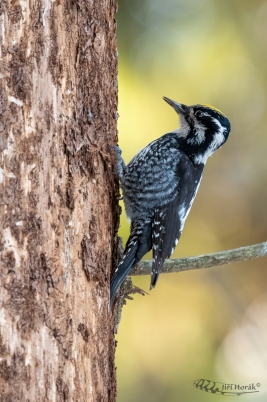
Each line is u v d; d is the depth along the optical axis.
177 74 14.61
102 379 7.40
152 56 14.34
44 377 6.42
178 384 13.89
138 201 10.00
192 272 15.35
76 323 6.98
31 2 6.85
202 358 14.30
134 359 14.09
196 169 10.86
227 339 14.84
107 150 8.16
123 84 13.91
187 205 10.54
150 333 14.43
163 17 14.59
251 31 15.30
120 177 8.75
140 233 9.92
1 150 6.49
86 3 7.65
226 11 15.09
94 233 7.57
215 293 15.27
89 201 7.55
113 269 8.72
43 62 6.93
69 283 6.93
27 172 6.64
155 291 14.89
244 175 16.72
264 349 14.71
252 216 16.47
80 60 7.57
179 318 14.82
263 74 15.56
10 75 6.64
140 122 13.87
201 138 10.95
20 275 6.39
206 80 15.02
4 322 6.18
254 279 15.48
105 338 7.59
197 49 14.81
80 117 7.48
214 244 16.02
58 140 7.04
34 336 6.38
